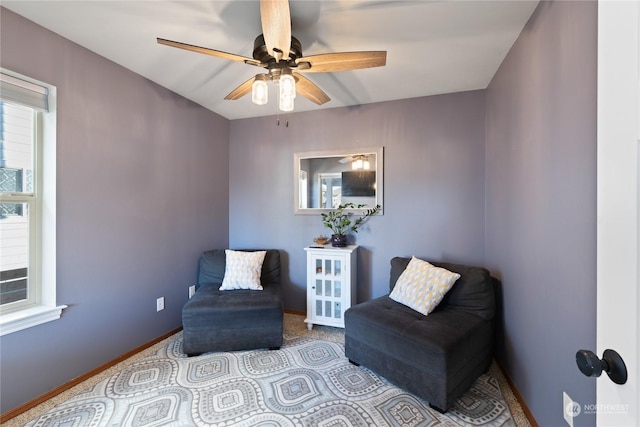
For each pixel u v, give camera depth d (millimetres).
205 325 2398
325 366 2240
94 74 2113
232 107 3229
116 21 1751
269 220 3510
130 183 2400
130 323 2406
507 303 2098
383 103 3035
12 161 1794
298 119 3379
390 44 1950
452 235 2809
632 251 591
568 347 1267
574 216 1209
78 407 1773
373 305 2342
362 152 3109
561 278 1319
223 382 2031
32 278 1879
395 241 3010
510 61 1992
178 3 1582
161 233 2705
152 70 2385
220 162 3498
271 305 2477
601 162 687
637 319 578
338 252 2852
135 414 1713
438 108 2846
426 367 1778
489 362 2184
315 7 1574
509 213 2031
